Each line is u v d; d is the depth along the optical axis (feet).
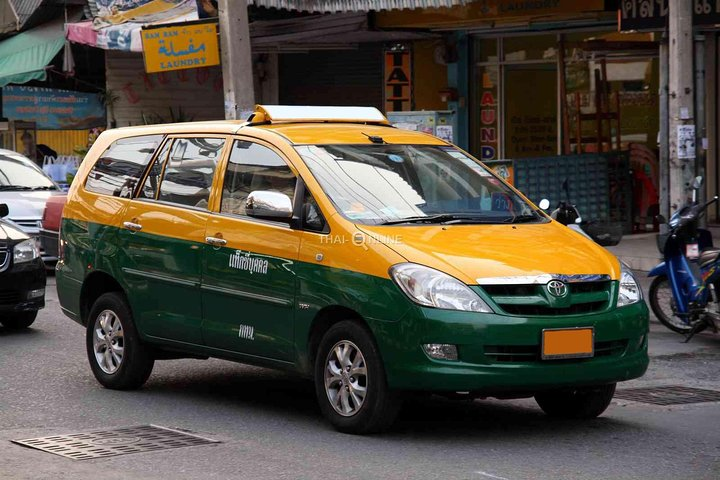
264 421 28.48
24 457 24.64
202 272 29.76
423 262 25.45
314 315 26.91
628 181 69.46
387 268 25.61
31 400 31.24
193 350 30.32
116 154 33.91
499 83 78.54
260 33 76.69
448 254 25.77
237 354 29.17
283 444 25.90
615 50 69.05
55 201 58.18
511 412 29.96
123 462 24.23
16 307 42.34
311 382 34.01
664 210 56.54
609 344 26.37
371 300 25.63
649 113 71.10
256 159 29.58
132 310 31.91
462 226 27.66
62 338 41.91
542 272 25.66
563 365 25.46
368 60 84.58
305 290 27.12
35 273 42.88
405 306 25.11
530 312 25.36
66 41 80.23
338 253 26.63
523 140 77.82
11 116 87.15
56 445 25.86
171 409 30.04
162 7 76.79
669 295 42.42
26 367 36.17
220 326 29.40
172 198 31.45
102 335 33.06
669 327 42.24
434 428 27.76
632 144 71.77
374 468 23.75
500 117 78.69
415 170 29.48
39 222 60.34
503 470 23.65
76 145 88.48
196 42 67.72
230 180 29.96
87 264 33.42
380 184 28.45
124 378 32.30
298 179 28.22
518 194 30.48
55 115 87.86
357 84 85.56
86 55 89.25
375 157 29.35
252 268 28.43
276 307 27.86
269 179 29.04
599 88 73.15
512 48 77.61
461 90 80.02
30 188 63.57
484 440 26.48
